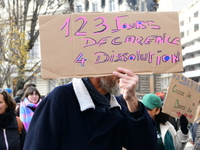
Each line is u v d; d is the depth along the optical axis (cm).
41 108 194
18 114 515
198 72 3128
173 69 186
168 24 190
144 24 188
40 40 182
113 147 202
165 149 307
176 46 188
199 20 3102
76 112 191
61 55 181
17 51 1491
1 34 1484
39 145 180
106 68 182
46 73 179
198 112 358
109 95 210
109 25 186
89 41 183
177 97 311
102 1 2544
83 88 195
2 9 1575
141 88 2228
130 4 2434
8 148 315
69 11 1752
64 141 186
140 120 187
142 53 185
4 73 1486
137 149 197
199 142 317
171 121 479
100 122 195
